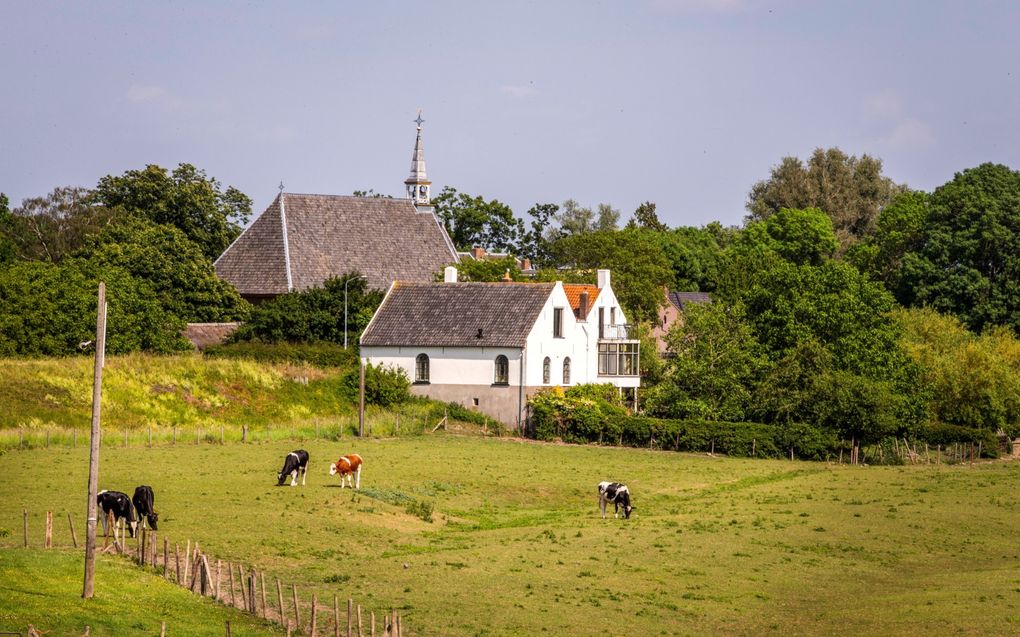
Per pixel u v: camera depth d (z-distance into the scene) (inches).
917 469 3312.0
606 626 1519.4
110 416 3307.1
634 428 3710.6
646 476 3016.7
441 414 3902.6
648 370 4394.7
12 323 3900.1
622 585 1727.4
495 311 4062.5
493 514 2412.6
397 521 2177.7
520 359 3929.6
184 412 3472.0
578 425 3752.5
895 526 2233.0
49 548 1720.0
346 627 1456.7
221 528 1975.9
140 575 1612.9
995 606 1606.8
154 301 4286.4
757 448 3597.4
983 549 2065.7
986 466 3508.9
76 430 3046.3
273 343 4340.6
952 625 1514.5
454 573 1764.3
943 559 1982.0
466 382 3996.1
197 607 1502.2
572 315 4160.9
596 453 3476.9
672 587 1727.4
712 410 3843.5
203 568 1569.9
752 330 4097.0
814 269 4242.1
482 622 1512.1
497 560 1866.4
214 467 2652.6
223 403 3597.4
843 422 3651.6
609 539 2059.5
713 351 3981.3
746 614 1600.6
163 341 4158.5
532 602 1614.2
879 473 3166.8
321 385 3878.0
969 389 4126.5
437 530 2164.1
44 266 4232.3
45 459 2657.5
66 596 1469.0
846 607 1640.0
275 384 3796.8
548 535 2087.8
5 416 3107.8
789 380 3799.2
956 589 1727.4
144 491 1878.7
